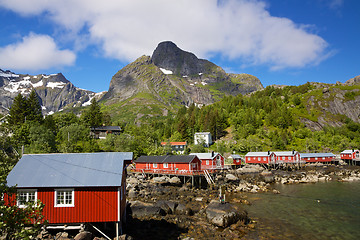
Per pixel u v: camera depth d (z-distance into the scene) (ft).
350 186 208.23
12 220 46.37
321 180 242.99
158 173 216.95
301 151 443.32
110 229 85.46
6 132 181.78
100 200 76.43
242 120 602.85
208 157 266.98
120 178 78.38
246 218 114.52
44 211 74.18
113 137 332.80
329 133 548.72
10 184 73.97
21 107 321.32
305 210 134.62
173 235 92.99
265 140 490.90
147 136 439.22
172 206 122.62
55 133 334.65
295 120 604.90
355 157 373.20
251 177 259.19
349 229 105.50
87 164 84.23
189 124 588.91
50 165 82.84
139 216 111.65
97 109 445.78
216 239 91.66
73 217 75.00
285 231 102.58
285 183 228.02
